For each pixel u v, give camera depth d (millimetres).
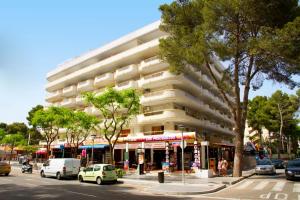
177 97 39156
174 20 27578
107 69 51344
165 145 33188
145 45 42562
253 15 23453
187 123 41688
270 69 26781
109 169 23594
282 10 23516
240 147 27141
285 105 59219
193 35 25594
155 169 36844
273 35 22375
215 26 24547
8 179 27438
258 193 16797
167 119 39344
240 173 26891
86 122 38625
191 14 26953
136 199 14625
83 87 54594
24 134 84125
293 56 22641
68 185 22141
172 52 27109
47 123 43344
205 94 48031
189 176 27953
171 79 39906
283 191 17328
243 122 27672
